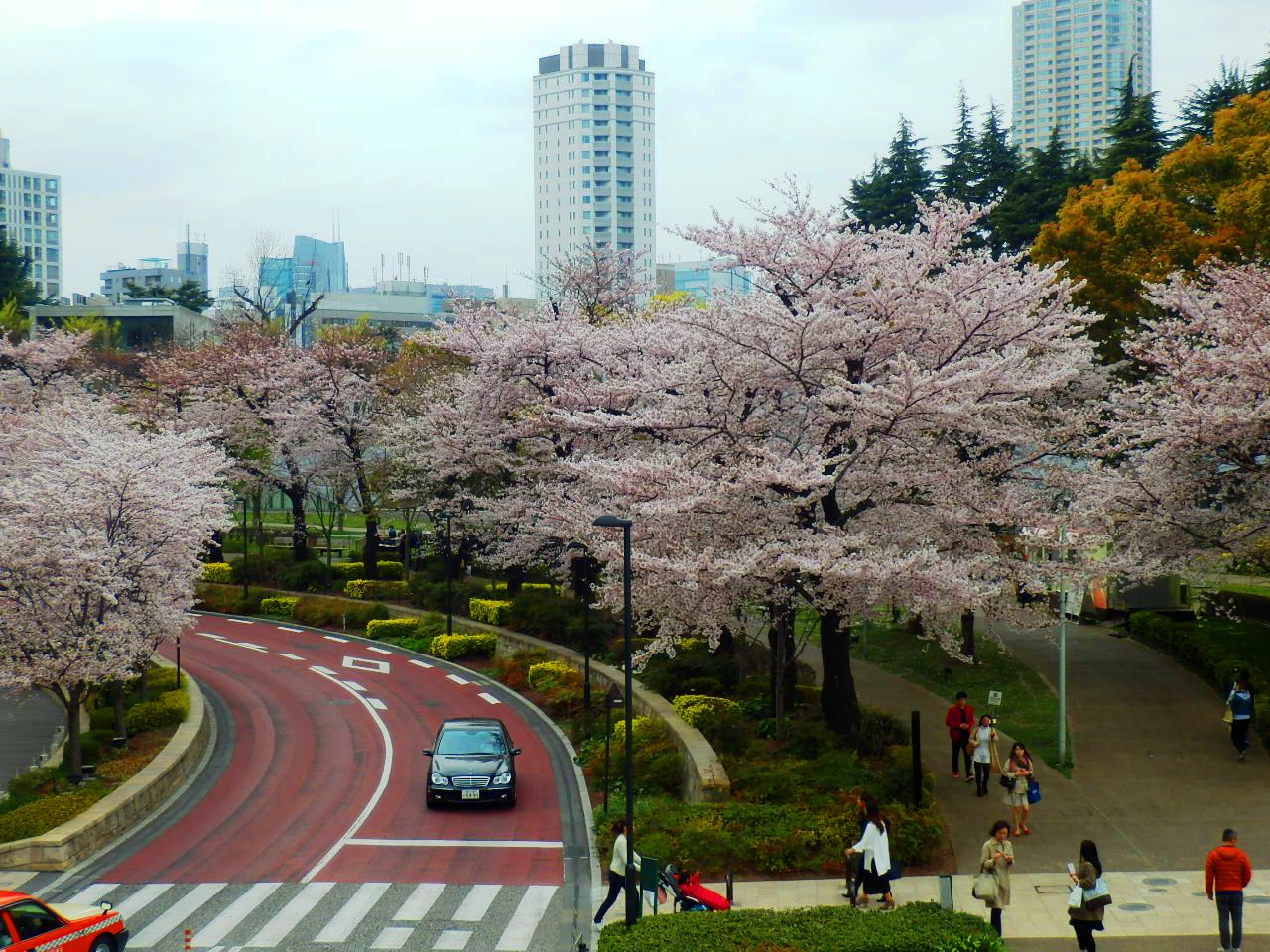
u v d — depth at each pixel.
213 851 23.52
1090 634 37.12
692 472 24.61
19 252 104.00
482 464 45.84
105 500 29.00
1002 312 25.28
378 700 37.75
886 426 24.11
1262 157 33.75
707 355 25.86
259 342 63.19
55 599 27.67
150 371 63.00
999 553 26.17
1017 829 21.48
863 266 26.73
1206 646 31.20
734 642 34.41
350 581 54.06
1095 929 16.09
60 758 31.03
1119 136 51.31
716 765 24.05
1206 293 32.22
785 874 20.67
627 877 17.72
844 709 25.77
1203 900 18.39
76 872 22.27
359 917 19.41
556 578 45.59
